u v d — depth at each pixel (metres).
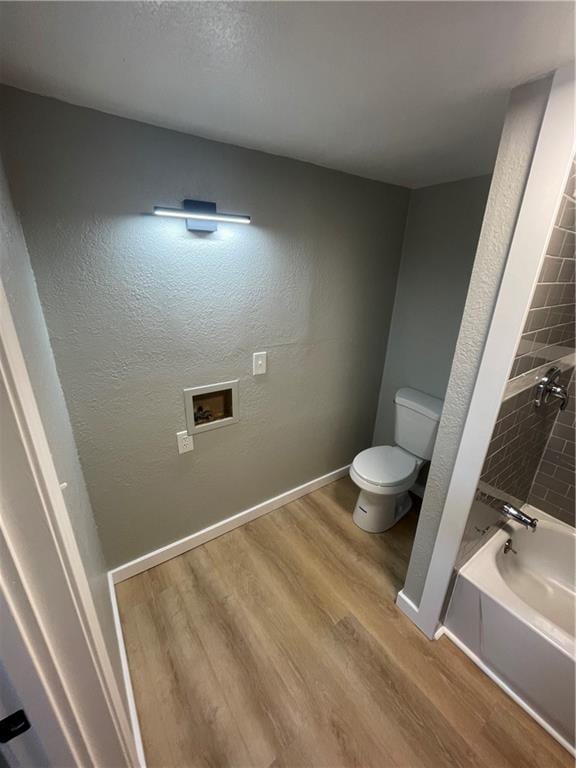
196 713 1.17
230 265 1.47
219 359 1.59
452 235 1.87
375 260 2.02
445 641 1.43
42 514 0.42
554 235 0.89
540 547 1.66
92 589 0.85
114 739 0.64
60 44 0.73
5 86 0.90
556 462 1.69
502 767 1.07
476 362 1.08
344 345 2.11
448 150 1.36
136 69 0.83
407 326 2.21
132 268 1.24
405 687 1.26
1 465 0.38
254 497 2.06
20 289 0.78
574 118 0.78
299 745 1.10
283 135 1.23
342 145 1.33
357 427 2.49
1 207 0.71
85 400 1.29
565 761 1.08
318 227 1.69
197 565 1.75
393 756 1.08
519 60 0.76
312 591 1.63
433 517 1.32
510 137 0.90
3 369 0.36
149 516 1.64
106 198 1.12
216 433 1.72
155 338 1.38
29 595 0.43
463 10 0.61
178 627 1.44
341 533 2.01
